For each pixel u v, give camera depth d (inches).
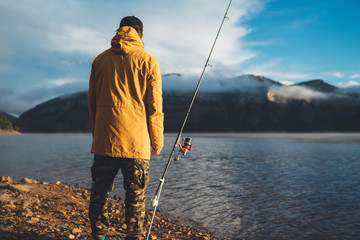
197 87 104.3
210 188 376.8
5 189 207.8
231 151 1368.1
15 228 111.3
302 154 1165.1
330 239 192.4
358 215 253.0
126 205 82.4
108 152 79.0
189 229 188.5
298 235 197.6
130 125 79.9
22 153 1125.1
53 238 107.2
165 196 310.5
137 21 91.3
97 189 85.0
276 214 250.5
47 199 189.6
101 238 87.6
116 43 83.3
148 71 81.5
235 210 258.8
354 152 1295.5
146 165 82.9
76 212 164.2
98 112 83.0
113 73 82.1
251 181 457.1
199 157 997.2
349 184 442.6
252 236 191.6
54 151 1262.3
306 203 301.9
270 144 2257.6
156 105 82.0
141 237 83.7
